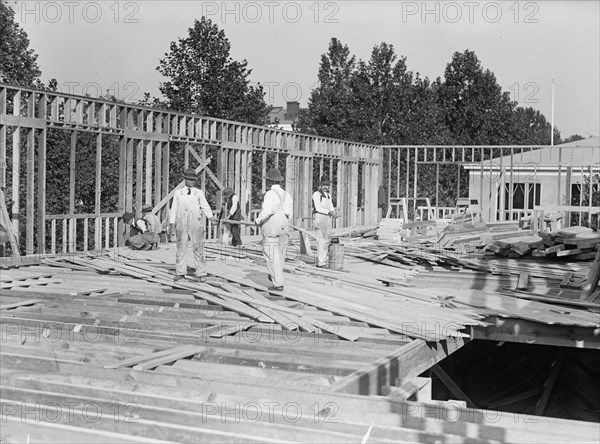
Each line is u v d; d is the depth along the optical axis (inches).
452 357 551.5
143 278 491.8
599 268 454.6
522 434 204.7
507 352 597.0
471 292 477.4
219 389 249.4
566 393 550.6
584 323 378.6
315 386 256.4
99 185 671.8
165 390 244.2
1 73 807.7
